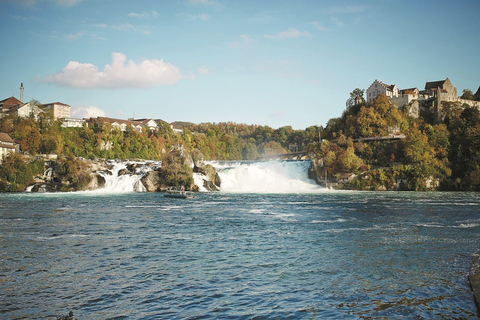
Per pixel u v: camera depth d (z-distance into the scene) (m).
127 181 121.25
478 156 125.88
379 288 28.00
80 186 118.88
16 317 23.39
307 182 133.00
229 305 25.09
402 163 130.00
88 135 187.12
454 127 145.88
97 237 46.38
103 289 28.19
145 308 24.69
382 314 23.39
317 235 47.03
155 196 100.75
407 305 24.78
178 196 96.50
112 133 199.38
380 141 139.12
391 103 155.00
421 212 66.31
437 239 44.16
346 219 59.19
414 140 128.62
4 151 125.88
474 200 87.19
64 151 165.88
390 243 42.28
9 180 119.69
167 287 28.56
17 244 42.38
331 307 24.59
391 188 124.62
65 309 24.61
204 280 30.11
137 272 32.28
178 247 41.25
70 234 48.09
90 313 23.97
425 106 170.50
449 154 133.25
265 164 141.88
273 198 94.62
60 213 66.44
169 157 123.75
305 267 33.47
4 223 55.78
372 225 53.69
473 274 29.97
